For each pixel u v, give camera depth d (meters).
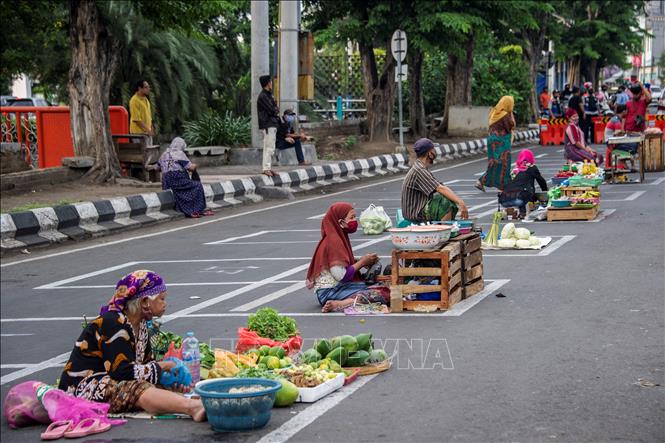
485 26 42.62
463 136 49.41
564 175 22.80
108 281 15.88
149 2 28.94
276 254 17.77
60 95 46.34
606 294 12.91
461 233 13.51
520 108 61.09
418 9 40.31
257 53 34.19
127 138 29.11
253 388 8.44
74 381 8.95
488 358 10.05
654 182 26.80
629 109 30.98
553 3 65.19
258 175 28.27
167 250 18.92
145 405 8.69
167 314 13.04
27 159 31.73
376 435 7.83
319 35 41.62
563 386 8.96
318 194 28.86
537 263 15.49
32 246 19.59
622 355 9.94
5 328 12.80
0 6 31.33
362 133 47.38
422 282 12.80
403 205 14.79
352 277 12.91
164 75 42.12
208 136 36.16
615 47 85.81
